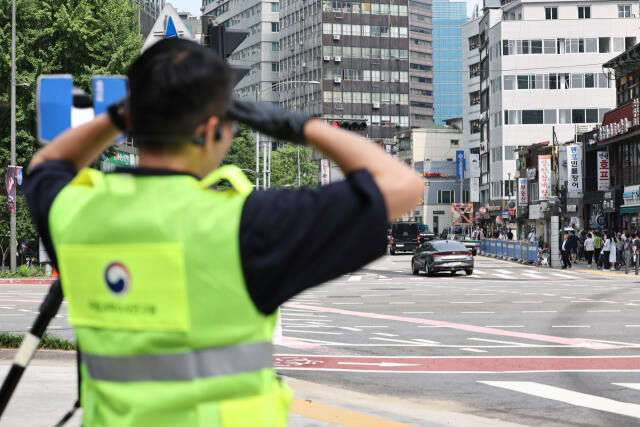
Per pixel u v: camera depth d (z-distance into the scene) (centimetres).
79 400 276
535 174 9388
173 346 245
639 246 4778
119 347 248
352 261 247
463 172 13838
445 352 1691
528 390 1267
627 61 6700
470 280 4350
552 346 1767
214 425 244
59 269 269
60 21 4891
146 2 11000
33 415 963
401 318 2362
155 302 245
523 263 6400
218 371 245
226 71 257
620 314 2408
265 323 252
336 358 1612
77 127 289
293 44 18675
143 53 259
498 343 1823
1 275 4312
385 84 18038
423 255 4831
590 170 7656
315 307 2723
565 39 11406
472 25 14600
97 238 252
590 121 11369
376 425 939
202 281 244
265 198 250
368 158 254
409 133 16538
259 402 248
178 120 250
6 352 1503
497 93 11700
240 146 10794
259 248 244
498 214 11588
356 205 246
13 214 4409
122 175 259
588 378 1375
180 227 246
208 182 254
